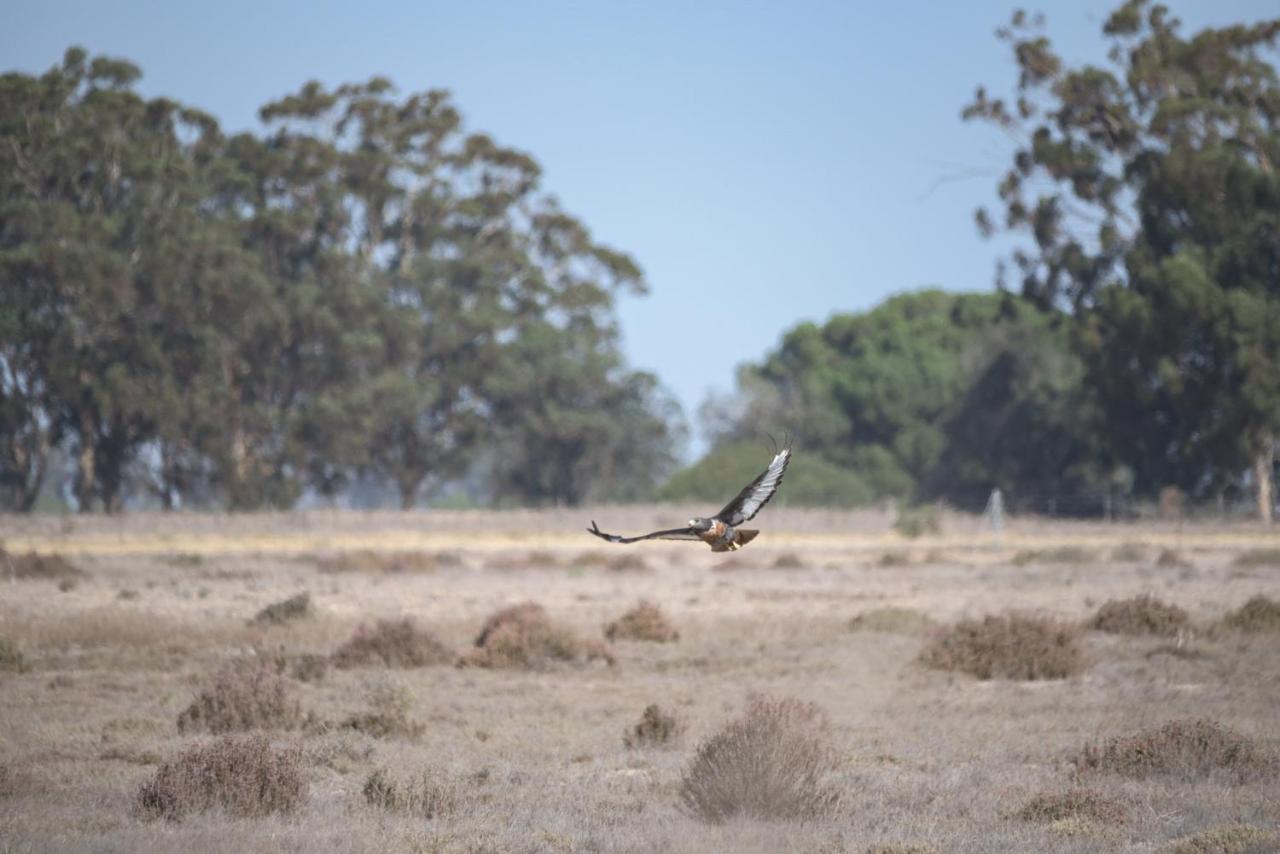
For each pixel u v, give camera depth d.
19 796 17.97
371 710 24.28
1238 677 29.67
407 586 51.47
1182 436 94.31
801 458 108.44
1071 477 116.38
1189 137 94.44
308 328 106.62
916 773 20.30
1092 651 33.28
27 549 63.03
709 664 32.69
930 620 39.53
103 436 105.31
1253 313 86.56
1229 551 68.94
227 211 113.69
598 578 56.53
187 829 15.66
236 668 27.41
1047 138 101.44
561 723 24.94
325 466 110.81
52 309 99.31
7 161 101.06
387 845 14.82
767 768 17.33
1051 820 16.62
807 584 53.84
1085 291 102.44
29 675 29.70
